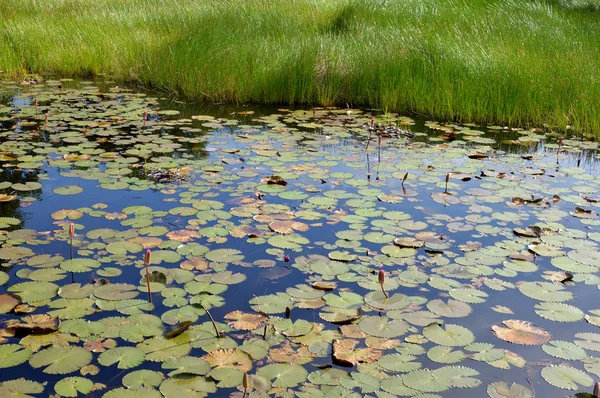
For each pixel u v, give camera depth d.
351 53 8.13
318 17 10.52
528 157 5.43
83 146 5.37
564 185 4.70
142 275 3.06
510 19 9.50
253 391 2.22
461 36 8.48
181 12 10.55
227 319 2.71
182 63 8.03
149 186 4.43
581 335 2.68
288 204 4.13
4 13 11.02
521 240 3.65
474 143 5.94
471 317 2.80
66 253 3.29
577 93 6.86
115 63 8.85
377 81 7.67
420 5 10.48
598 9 11.27
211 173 4.77
